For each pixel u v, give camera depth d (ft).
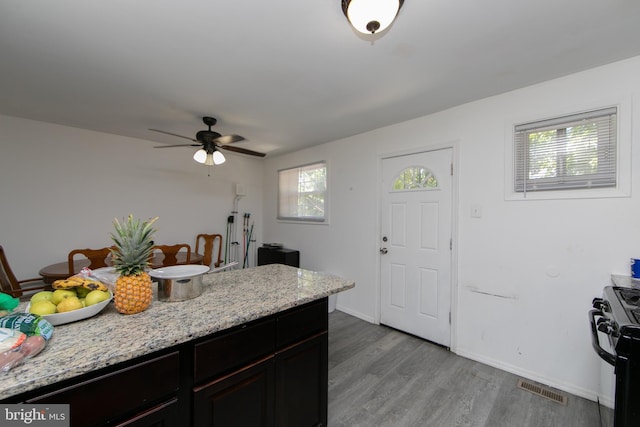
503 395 6.60
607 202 6.24
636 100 5.90
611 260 6.19
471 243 8.29
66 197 11.04
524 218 7.35
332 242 12.80
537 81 7.03
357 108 8.81
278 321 4.51
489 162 7.95
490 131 7.93
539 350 7.11
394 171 10.39
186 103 8.53
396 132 10.28
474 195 8.23
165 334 3.28
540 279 7.11
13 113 9.55
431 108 8.82
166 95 7.95
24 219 10.25
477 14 4.65
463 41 5.41
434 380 7.21
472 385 6.98
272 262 14.67
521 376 7.34
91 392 2.74
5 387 2.27
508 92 7.61
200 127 10.94
